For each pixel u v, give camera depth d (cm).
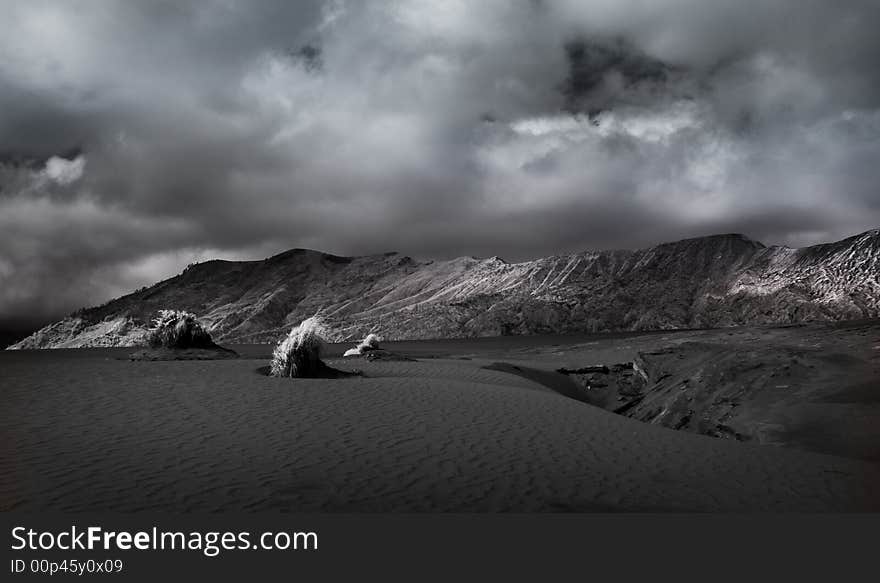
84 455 736
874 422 1029
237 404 1159
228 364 2223
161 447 787
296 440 853
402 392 1395
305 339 1792
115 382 1524
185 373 1800
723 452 917
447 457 792
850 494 702
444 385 1562
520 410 1208
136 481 637
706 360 1845
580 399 2197
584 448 891
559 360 3070
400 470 718
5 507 553
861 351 1574
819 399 1227
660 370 2000
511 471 738
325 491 630
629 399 1970
